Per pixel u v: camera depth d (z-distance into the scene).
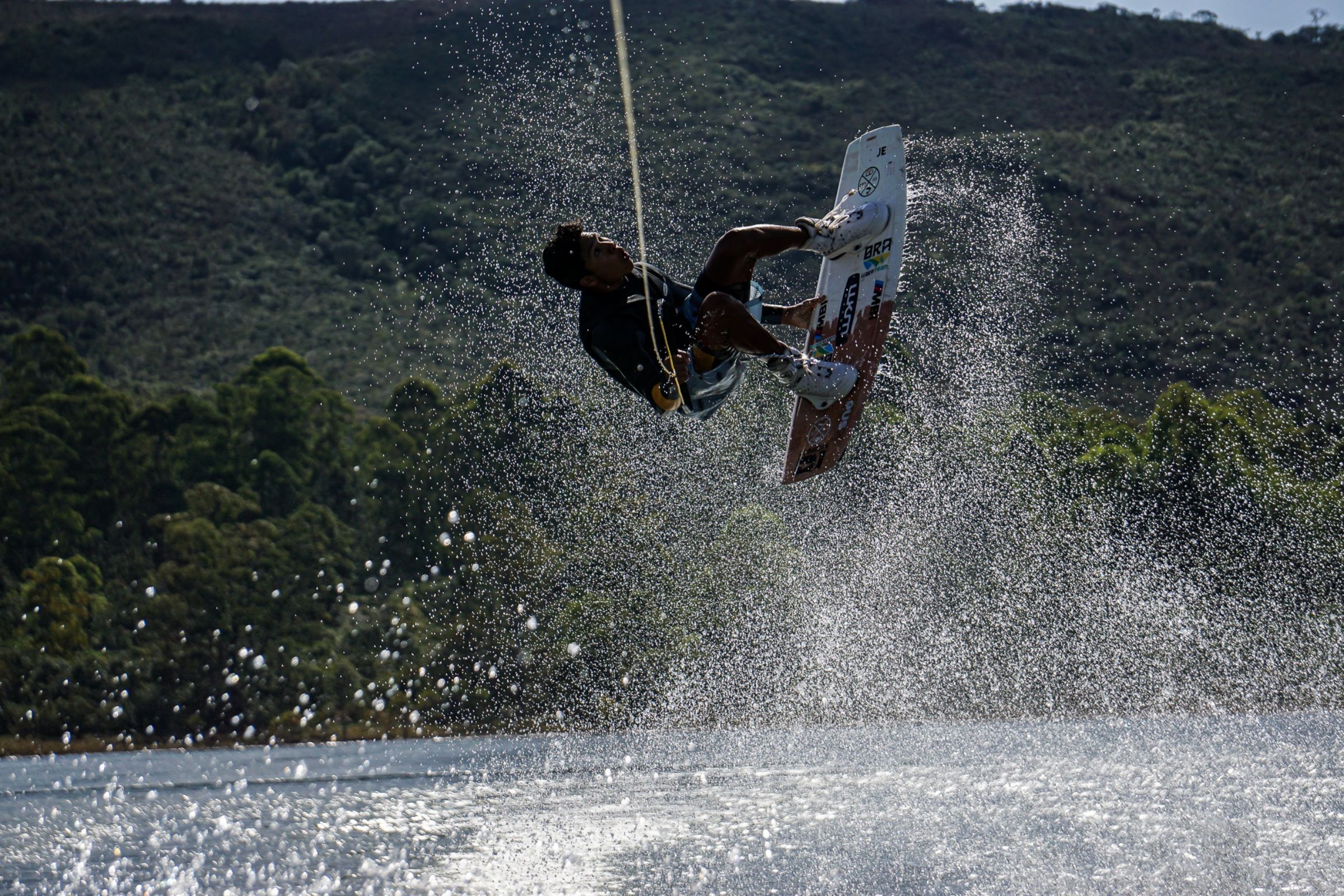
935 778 58.81
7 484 195.88
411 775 77.75
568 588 119.75
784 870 36.28
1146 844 36.19
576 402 140.00
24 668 131.12
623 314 22.58
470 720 117.38
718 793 57.75
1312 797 45.53
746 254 23.14
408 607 126.69
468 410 146.62
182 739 130.12
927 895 31.33
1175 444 119.88
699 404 23.38
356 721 123.50
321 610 147.88
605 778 69.56
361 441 195.88
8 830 51.72
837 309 25.55
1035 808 45.81
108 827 52.50
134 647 142.38
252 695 131.50
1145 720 94.56
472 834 47.41
